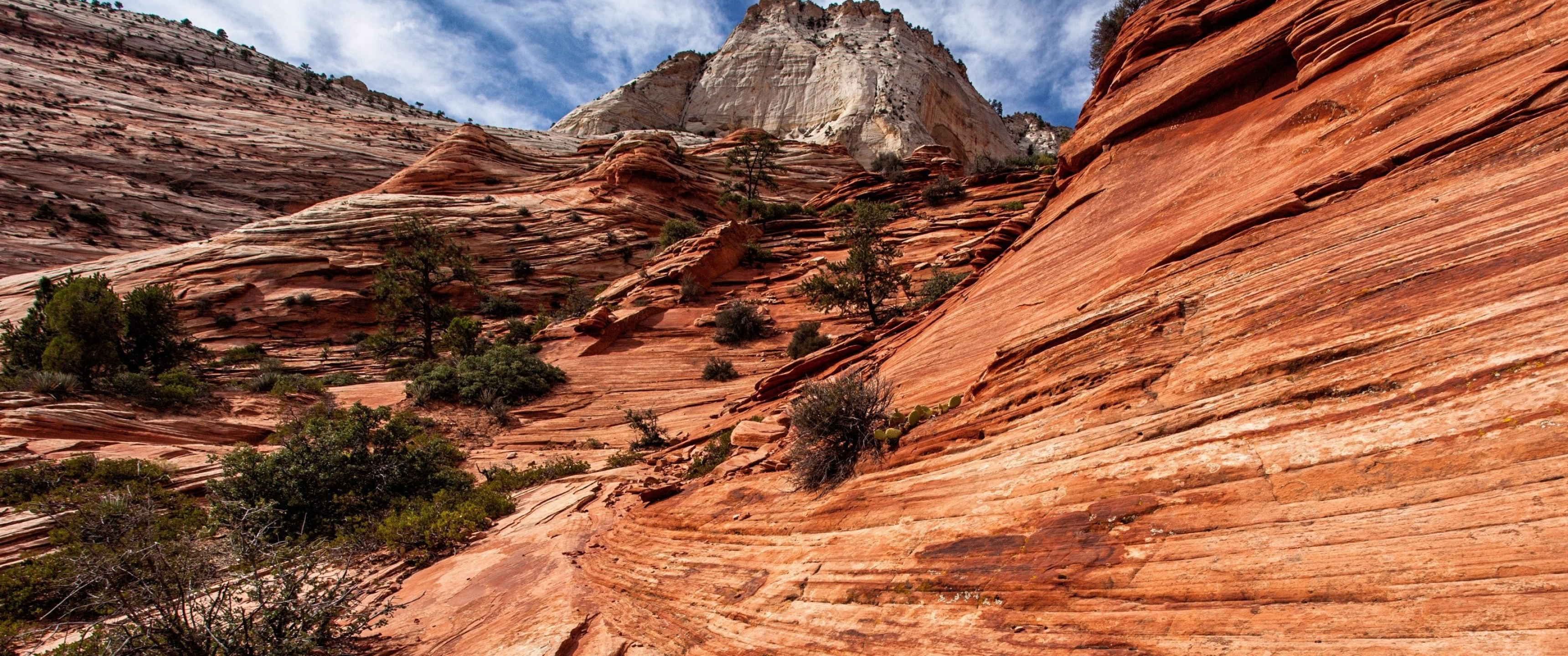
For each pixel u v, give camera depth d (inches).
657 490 403.9
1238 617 127.3
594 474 576.4
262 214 3289.9
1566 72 228.8
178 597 219.9
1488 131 232.7
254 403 908.0
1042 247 542.6
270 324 1804.9
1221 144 458.0
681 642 213.0
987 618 159.3
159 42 5477.4
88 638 230.1
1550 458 118.9
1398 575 117.1
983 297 539.8
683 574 265.4
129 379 796.6
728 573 249.4
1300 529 136.9
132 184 3048.7
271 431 805.9
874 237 1349.7
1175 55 568.4
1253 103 479.5
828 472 293.4
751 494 324.2
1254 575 132.8
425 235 1717.5
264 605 224.2
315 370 1537.9
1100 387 227.5
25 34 4562.0
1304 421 163.5
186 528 408.8
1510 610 101.4
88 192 2856.8
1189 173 454.3
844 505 255.8
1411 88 315.6
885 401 310.7
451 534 396.5
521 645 227.5
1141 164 533.3
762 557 250.8
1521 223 178.2
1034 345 277.6
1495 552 110.7
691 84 6953.7
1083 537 166.2
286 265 1963.6
